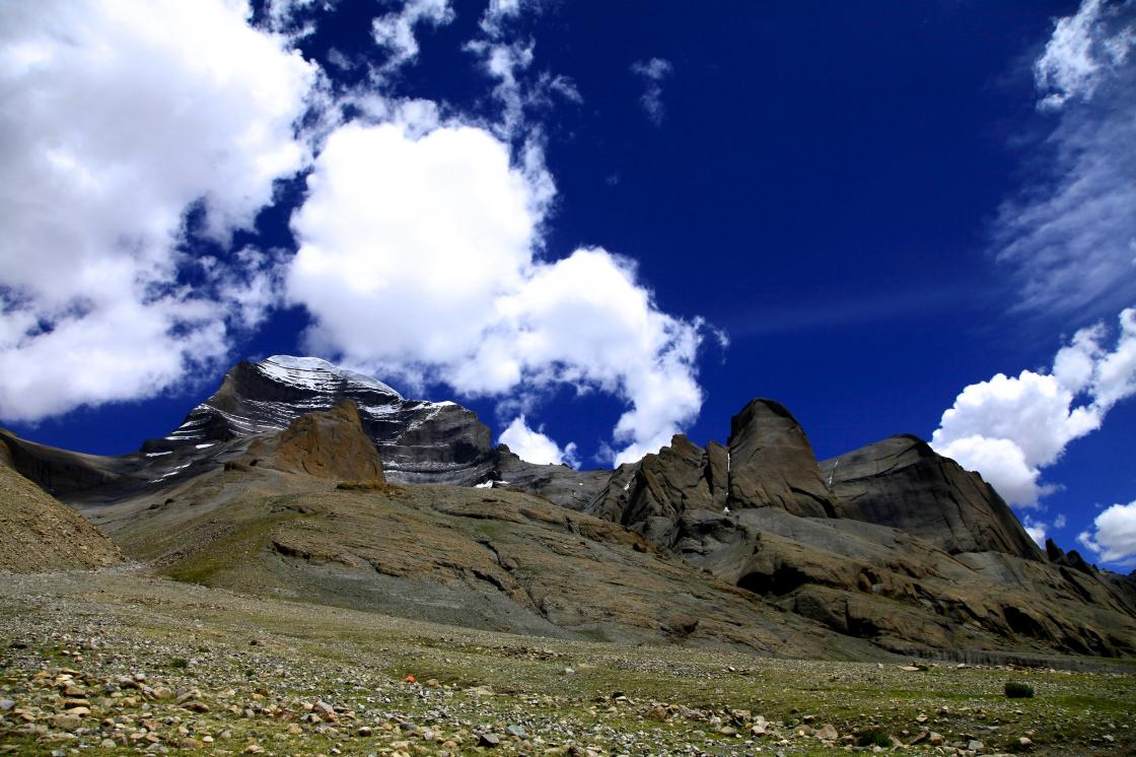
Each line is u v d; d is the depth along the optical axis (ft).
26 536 278.46
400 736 73.82
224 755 58.75
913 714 104.22
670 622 350.43
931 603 506.48
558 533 455.22
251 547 336.49
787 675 150.10
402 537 378.32
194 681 91.40
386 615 276.00
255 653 128.98
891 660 389.39
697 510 654.53
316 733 70.85
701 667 161.07
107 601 188.03
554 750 74.64
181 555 349.82
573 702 117.08
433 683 122.21
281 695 90.53
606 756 75.15
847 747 92.48
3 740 54.90
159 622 156.46
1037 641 501.15
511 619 312.71
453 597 321.52
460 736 77.36
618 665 162.50
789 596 457.27
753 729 99.19
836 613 433.89
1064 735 94.68
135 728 62.13
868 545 603.26
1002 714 102.89
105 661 96.89
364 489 494.18
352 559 336.70
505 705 106.32
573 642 236.43
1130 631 592.60
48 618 138.21
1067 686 131.54
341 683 107.34
